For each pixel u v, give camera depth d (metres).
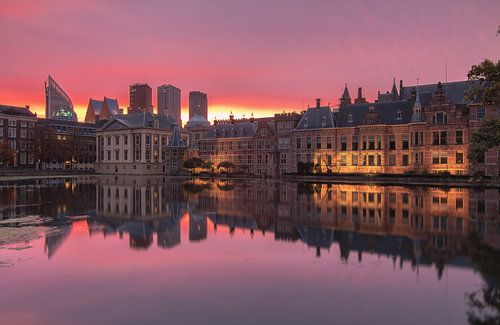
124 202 33.66
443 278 12.25
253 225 21.80
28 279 12.28
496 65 25.34
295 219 23.75
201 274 12.80
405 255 15.00
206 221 23.23
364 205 30.42
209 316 9.56
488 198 35.25
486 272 12.83
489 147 26.17
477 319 9.34
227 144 102.50
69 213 26.52
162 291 11.25
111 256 15.00
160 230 20.36
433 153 65.12
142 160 116.69
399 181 60.41
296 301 10.49
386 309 9.95
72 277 12.48
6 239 17.97
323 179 69.31
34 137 119.00
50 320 9.37
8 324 9.16
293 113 89.00
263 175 89.44
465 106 65.69
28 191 46.00
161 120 128.00
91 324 9.15
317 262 14.15
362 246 16.52
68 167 139.88
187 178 88.31
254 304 10.30
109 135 124.44
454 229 19.98
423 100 71.62
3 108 122.62
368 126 73.44
